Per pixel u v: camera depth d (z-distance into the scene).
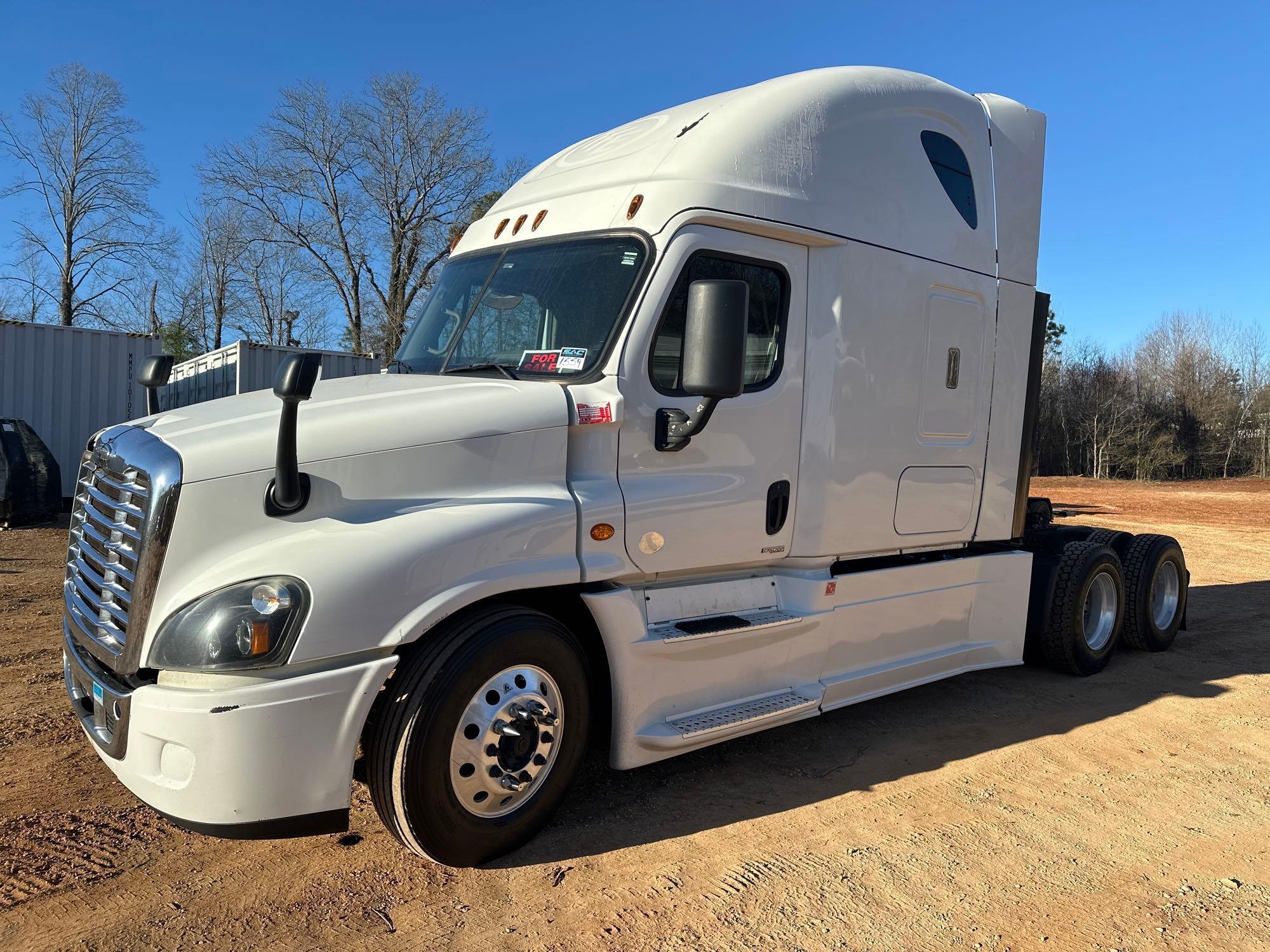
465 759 3.32
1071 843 3.89
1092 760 4.91
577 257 4.23
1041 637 6.49
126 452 3.36
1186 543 15.21
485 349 4.35
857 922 3.20
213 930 3.02
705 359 3.55
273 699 2.93
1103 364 45.22
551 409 3.70
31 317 41.62
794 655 4.62
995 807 4.24
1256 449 43.94
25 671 5.89
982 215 5.63
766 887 3.41
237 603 2.99
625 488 3.88
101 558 3.37
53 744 4.63
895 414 5.02
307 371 3.01
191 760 2.93
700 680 4.19
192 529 3.08
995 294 5.70
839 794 4.34
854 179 4.81
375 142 39.31
